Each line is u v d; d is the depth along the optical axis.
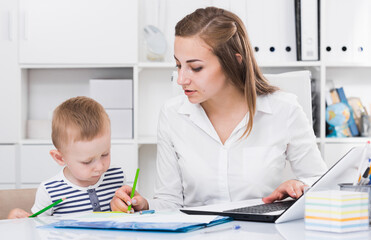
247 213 1.10
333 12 2.79
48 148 2.70
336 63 2.71
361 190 0.97
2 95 2.74
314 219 0.97
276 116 1.60
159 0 2.87
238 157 1.58
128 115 2.75
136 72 2.73
